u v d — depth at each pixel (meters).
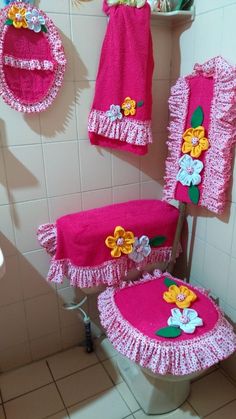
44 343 1.49
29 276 1.35
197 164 1.21
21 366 1.47
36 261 1.34
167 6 1.20
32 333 1.45
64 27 1.11
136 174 1.43
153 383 1.18
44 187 1.26
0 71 1.05
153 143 1.42
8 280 1.31
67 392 1.35
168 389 1.21
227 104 1.07
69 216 1.27
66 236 1.21
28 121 1.15
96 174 1.34
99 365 1.47
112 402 1.30
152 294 1.21
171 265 1.43
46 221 1.31
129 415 1.25
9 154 1.16
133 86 1.18
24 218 1.26
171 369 1.00
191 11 1.18
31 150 1.19
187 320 1.08
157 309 1.14
